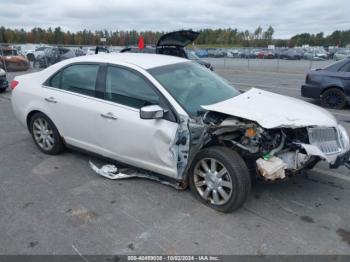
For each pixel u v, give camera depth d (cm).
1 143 549
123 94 388
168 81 380
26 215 335
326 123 343
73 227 315
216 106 351
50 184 402
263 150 329
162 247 286
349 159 368
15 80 518
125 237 299
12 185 400
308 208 346
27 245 289
